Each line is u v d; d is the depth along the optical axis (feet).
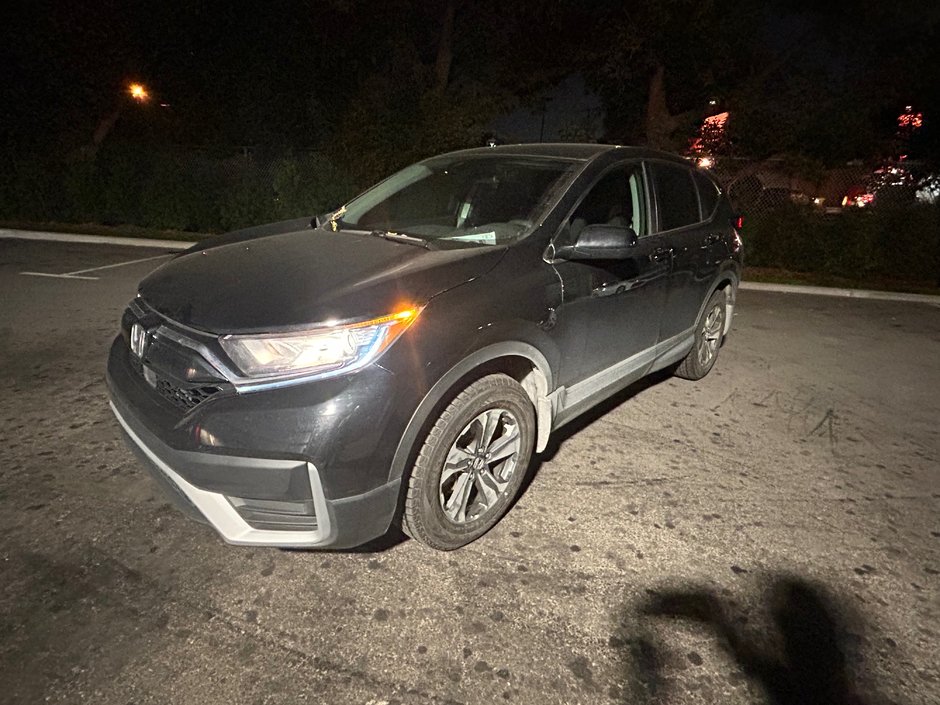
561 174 11.21
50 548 9.04
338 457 7.44
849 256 34.86
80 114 57.36
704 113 50.88
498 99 53.52
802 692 7.18
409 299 8.12
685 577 8.95
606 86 55.77
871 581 9.00
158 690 6.89
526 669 7.33
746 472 11.93
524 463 9.88
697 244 13.93
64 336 18.24
